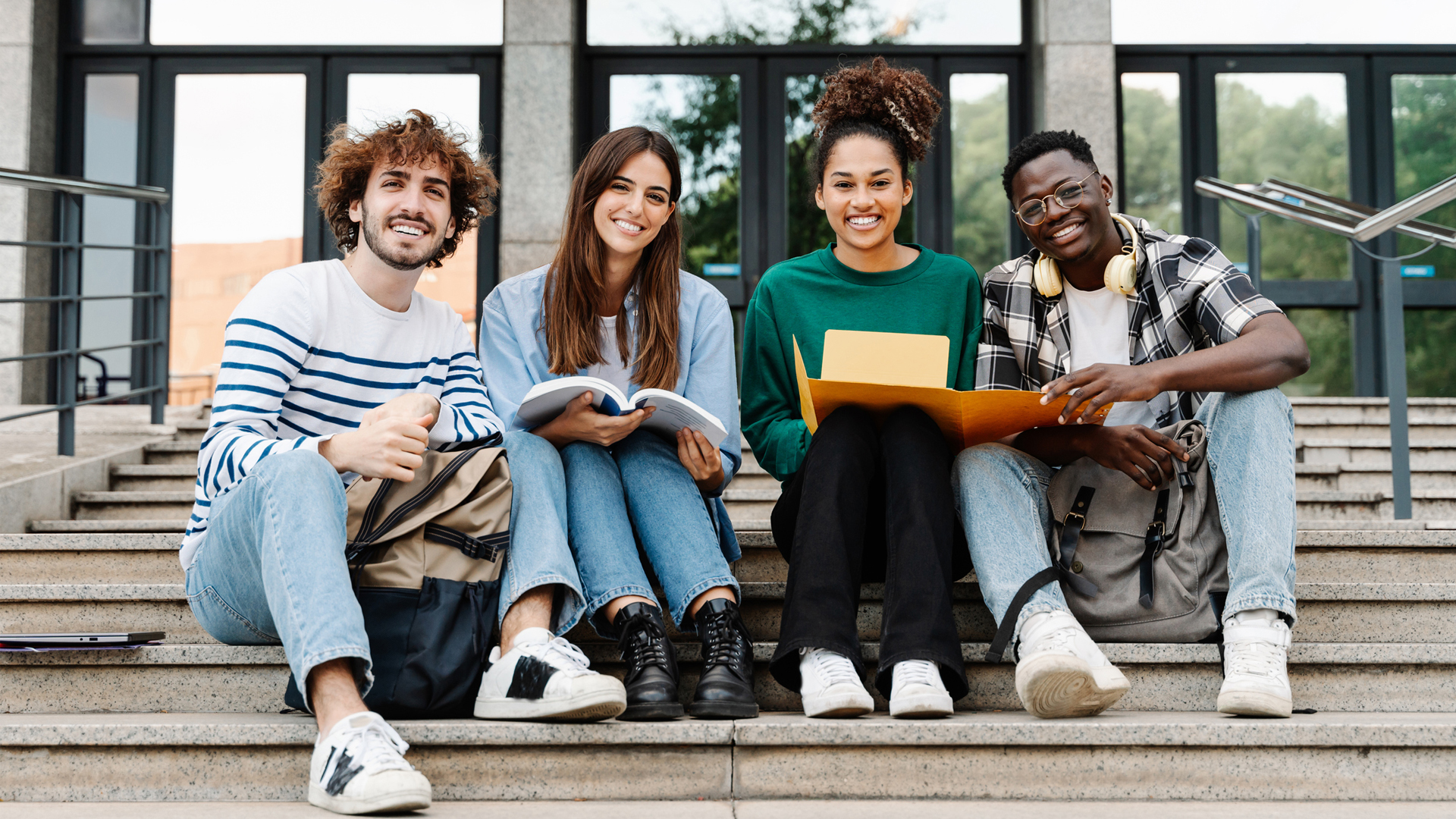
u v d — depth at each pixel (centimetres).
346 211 203
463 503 177
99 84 579
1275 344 190
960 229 579
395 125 198
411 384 199
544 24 558
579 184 211
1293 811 153
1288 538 181
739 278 573
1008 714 186
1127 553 196
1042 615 177
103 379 565
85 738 163
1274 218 579
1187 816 149
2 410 447
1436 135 584
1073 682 166
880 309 230
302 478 160
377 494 175
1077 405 187
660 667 173
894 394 190
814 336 229
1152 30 588
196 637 223
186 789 162
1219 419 194
